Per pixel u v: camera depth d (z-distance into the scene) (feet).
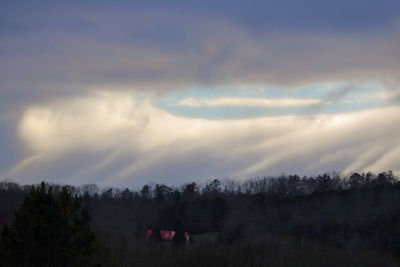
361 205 379.96
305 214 367.66
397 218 343.05
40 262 111.04
